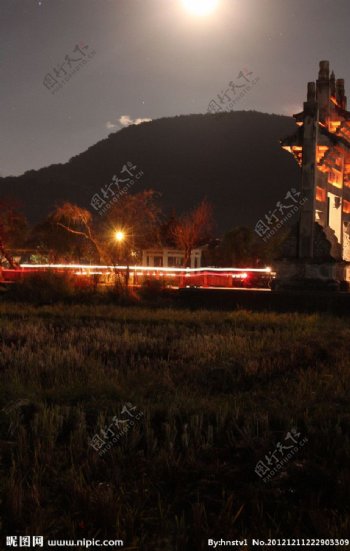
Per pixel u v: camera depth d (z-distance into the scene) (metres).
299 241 23.14
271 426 7.39
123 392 8.59
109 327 16.23
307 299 22.16
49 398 8.41
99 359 10.80
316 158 22.94
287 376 9.96
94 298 25.05
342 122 25.22
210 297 23.73
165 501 5.27
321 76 24.55
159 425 7.32
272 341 13.77
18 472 5.66
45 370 10.01
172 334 15.00
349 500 5.28
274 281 23.50
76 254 40.69
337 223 25.92
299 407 7.93
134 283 29.66
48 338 13.64
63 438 6.82
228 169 190.25
